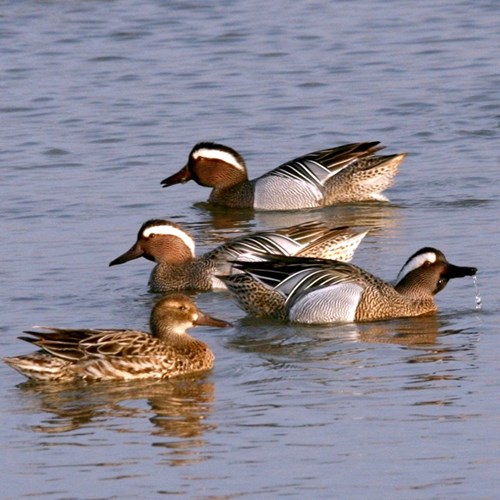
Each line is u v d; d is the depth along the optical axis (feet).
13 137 86.33
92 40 108.37
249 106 92.58
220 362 49.55
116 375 47.65
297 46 106.42
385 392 44.86
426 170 77.97
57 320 54.34
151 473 38.81
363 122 88.22
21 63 103.04
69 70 101.45
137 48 106.63
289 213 75.92
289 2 118.73
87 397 45.98
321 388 45.60
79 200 73.31
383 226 68.59
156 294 60.03
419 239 65.21
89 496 37.37
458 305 55.72
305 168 77.25
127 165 80.48
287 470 38.60
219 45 107.04
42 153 82.69
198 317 49.14
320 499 36.55
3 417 44.04
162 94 95.45
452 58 101.71
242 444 40.73
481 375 46.21
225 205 77.25
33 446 41.32
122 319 54.80
